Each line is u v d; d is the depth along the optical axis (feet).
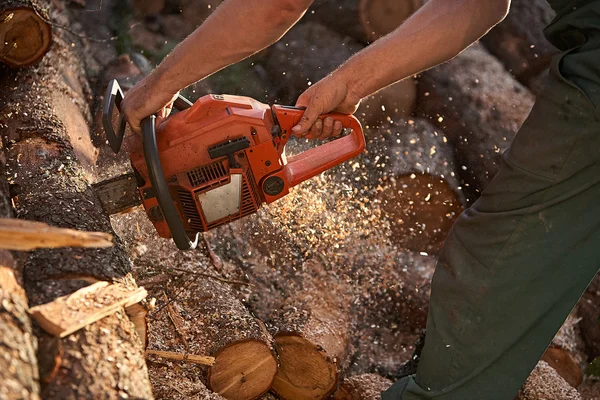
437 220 11.16
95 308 4.99
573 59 5.67
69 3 13.35
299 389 7.95
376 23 14.25
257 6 5.53
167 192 6.17
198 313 7.70
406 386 6.79
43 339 4.60
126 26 14.12
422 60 6.58
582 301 10.40
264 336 7.47
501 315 6.08
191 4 14.82
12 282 4.74
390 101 12.69
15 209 6.68
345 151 7.15
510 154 6.02
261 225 9.38
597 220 5.84
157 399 6.36
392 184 11.18
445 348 6.37
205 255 8.97
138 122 6.33
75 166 7.77
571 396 7.88
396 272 10.24
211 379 7.22
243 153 6.59
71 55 11.27
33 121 8.46
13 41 9.15
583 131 5.51
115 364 4.75
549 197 5.76
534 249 5.88
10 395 3.85
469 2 6.43
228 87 13.60
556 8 6.11
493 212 6.06
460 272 6.23
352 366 9.13
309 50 13.94
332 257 9.56
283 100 13.65
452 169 11.80
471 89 12.76
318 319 8.67
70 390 4.41
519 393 7.89
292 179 6.98
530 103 13.04
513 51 14.66
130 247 8.52
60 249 5.70
